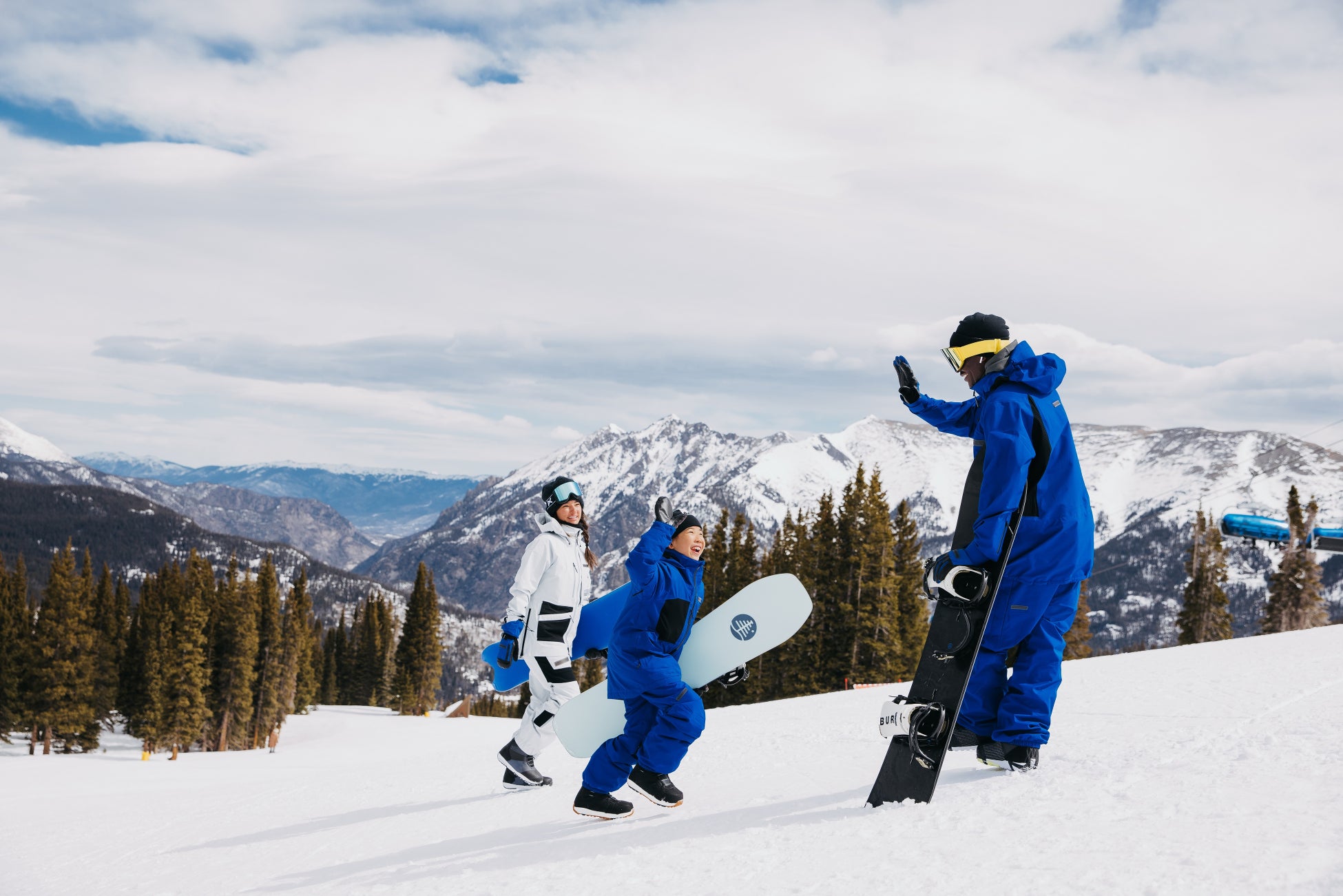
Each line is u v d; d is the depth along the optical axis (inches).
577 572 209.0
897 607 1487.5
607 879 100.0
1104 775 116.3
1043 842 88.4
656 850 110.1
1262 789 98.3
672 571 147.8
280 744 2342.5
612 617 207.9
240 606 2300.7
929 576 117.7
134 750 2267.5
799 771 163.9
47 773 928.3
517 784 206.7
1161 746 135.7
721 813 132.5
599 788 147.0
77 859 187.2
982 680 129.3
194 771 1037.2
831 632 1507.1
